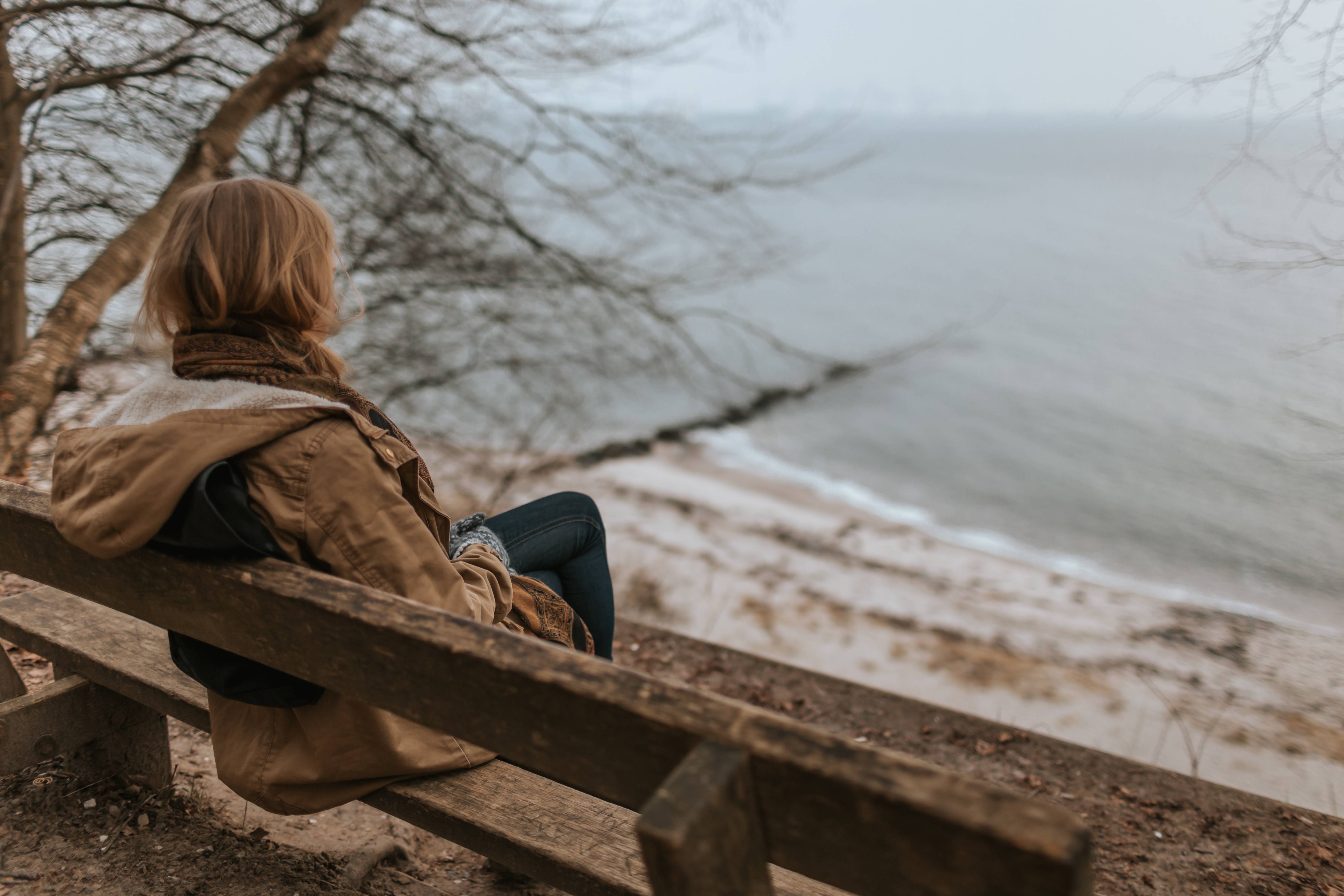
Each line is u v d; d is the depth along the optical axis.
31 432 3.47
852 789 0.69
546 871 1.22
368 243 6.02
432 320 6.55
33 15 3.94
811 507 14.65
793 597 8.83
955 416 23.73
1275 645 7.98
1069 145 144.75
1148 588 12.45
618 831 1.27
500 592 1.42
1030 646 7.81
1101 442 21.39
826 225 66.75
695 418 19.72
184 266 1.18
